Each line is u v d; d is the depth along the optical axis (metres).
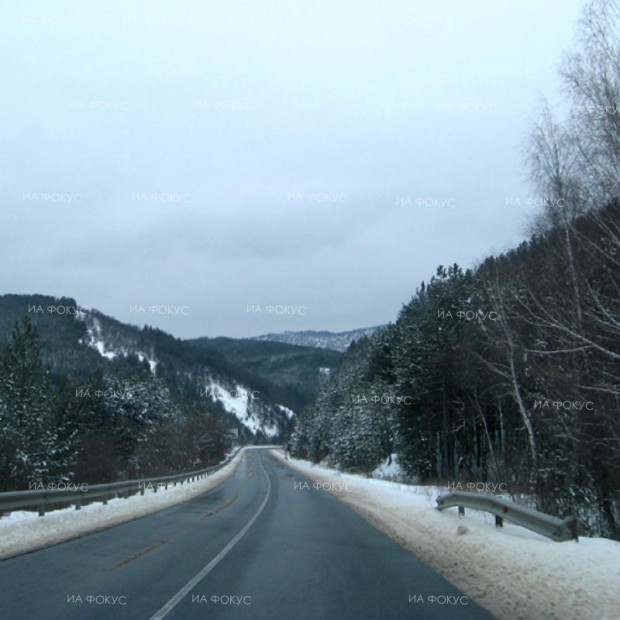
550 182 19.66
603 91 16.61
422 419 49.00
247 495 35.06
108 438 59.34
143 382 79.25
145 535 16.17
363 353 90.56
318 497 33.75
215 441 90.75
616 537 16.83
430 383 45.91
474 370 37.72
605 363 17.31
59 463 41.59
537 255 23.67
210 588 9.91
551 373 18.88
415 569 12.03
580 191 18.70
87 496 21.56
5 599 8.93
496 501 16.34
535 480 20.28
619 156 16.33
